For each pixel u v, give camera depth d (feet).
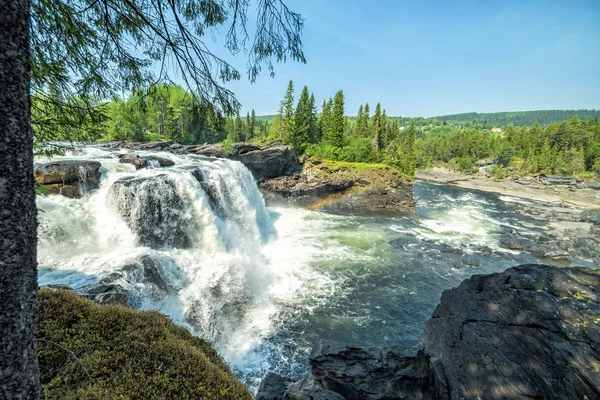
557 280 24.41
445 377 26.09
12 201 6.27
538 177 270.87
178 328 18.29
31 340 7.17
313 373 30.07
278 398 26.20
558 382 19.22
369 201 132.87
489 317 26.05
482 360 24.09
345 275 62.23
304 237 86.89
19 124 6.34
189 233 57.88
